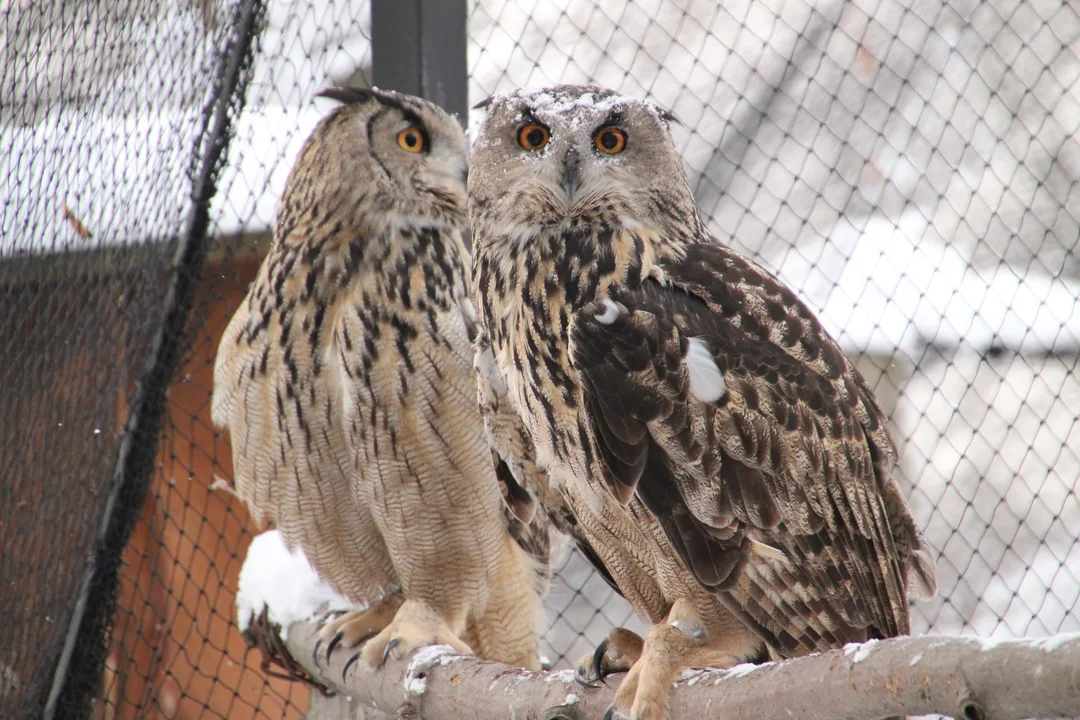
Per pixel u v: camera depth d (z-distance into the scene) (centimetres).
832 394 646
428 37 877
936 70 1151
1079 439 1405
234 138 809
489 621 895
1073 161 1343
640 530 645
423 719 705
